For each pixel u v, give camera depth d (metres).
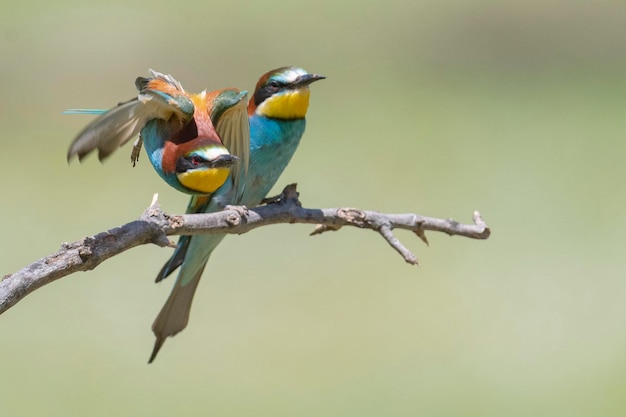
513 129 15.41
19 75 15.74
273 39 17.75
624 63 17.77
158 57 16.39
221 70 16.64
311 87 16.89
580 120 15.67
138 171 13.58
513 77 17.47
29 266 4.32
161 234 4.64
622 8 18.77
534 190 13.41
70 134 14.62
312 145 14.66
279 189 13.10
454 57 17.95
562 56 17.72
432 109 16.12
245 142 5.59
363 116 15.84
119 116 4.59
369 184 13.55
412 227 5.20
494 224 12.55
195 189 5.23
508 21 18.78
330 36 18.38
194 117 5.18
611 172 13.92
